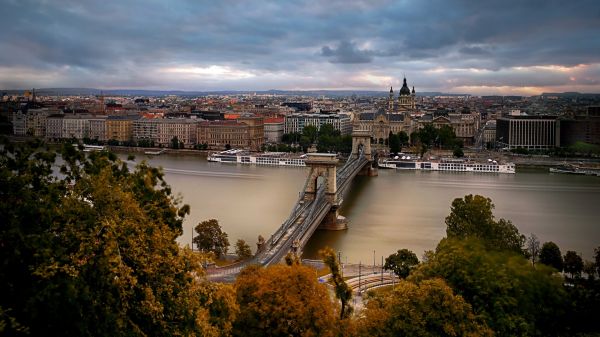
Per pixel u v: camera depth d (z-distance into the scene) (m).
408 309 135.12
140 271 108.69
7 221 98.69
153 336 106.94
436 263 157.12
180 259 117.19
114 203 111.81
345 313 153.00
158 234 113.50
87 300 96.19
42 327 92.94
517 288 143.88
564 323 144.00
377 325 137.50
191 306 112.69
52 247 98.06
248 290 146.50
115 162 142.50
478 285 145.88
